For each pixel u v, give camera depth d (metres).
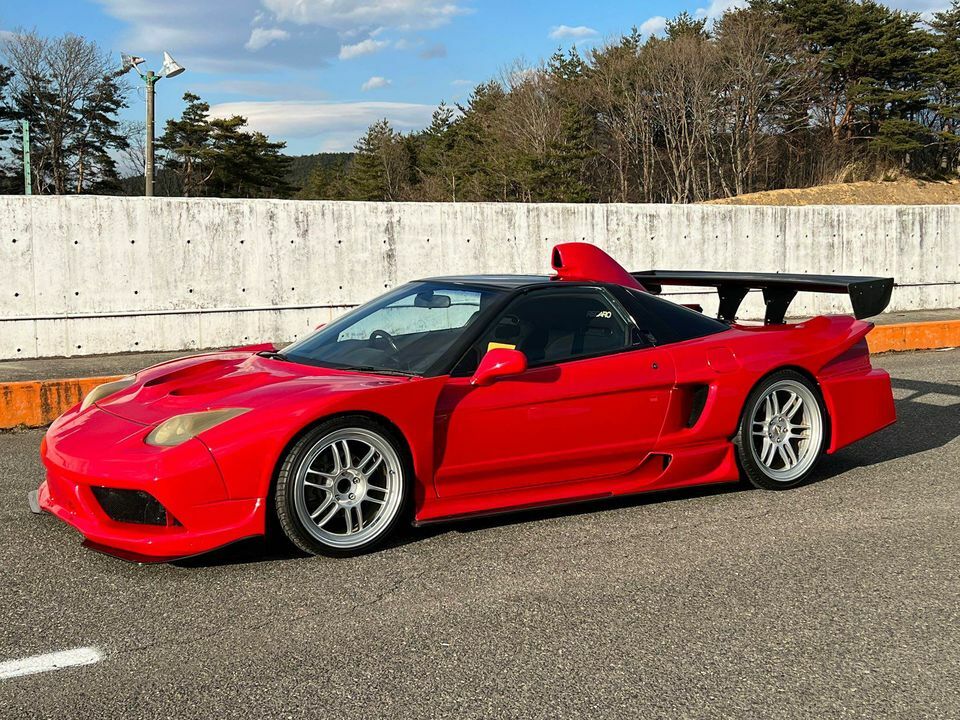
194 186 65.38
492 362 3.85
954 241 15.30
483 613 3.12
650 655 2.79
